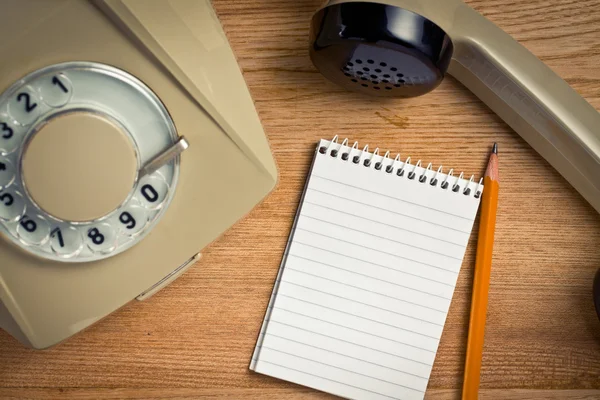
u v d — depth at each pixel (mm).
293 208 721
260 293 722
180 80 553
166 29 551
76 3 525
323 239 710
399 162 707
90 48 536
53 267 580
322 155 701
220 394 717
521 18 710
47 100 530
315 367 710
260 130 601
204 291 717
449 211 715
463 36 644
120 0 528
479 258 712
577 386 745
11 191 545
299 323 710
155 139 565
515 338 746
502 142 733
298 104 715
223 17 702
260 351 707
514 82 654
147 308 712
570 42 713
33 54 527
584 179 686
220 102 574
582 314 747
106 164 545
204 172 588
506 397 740
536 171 737
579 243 746
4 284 570
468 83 706
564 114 654
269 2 703
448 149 730
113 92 544
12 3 518
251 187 603
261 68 709
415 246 716
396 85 638
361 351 714
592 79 717
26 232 557
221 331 719
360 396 712
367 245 712
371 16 567
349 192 708
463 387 713
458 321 736
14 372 697
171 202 590
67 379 703
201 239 610
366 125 722
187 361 716
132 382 710
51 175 538
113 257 593
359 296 714
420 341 718
